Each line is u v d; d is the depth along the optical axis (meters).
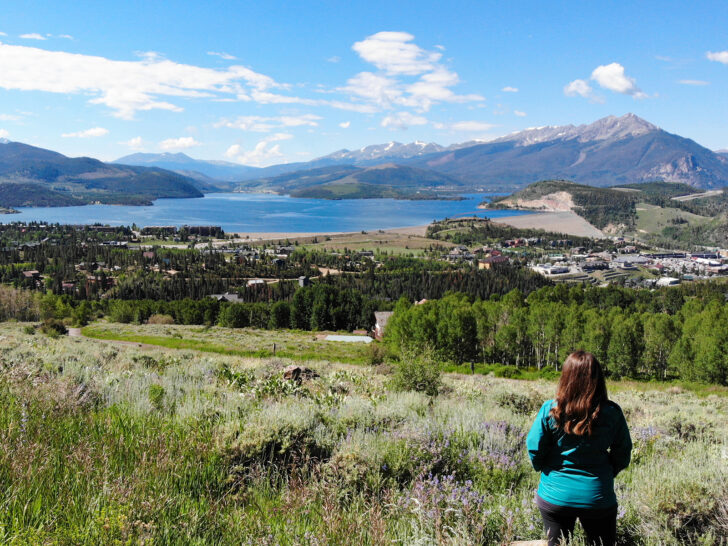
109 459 4.41
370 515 4.02
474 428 7.36
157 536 3.33
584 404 3.42
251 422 6.02
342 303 114.19
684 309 100.38
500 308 82.75
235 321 106.38
